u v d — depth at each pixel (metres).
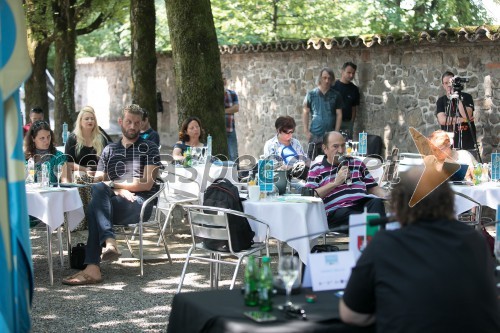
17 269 4.25
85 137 9.37
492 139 11.62
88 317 6.41
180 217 11.55
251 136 18.02
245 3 23.88
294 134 16.12
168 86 24.06
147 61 16.14
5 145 4.14
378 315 3.53
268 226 6.69
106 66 30.55
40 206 7.38
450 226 3.62
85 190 8.95
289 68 16.25
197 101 11.49
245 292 3.97
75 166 9.12
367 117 13.93
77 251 8.14
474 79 11.88
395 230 3.65
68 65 20.33
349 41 13.92
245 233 6.61
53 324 6.20
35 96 21.50
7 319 4.04
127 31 30.70
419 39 12.49
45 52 21.48
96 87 31.67
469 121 10.71
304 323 3.63
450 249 3.52
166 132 24.48
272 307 3.87
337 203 7.62
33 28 20.41
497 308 3.53
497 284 4.08
